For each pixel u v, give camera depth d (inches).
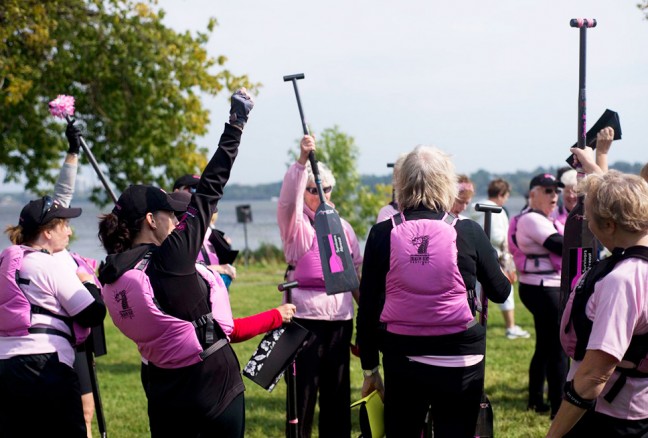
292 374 165.2
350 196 971.9
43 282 150.3
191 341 124.3
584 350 111.6
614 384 110.6
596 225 112.0
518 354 333.1
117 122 774.5
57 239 158.4
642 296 105.7
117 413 256.8
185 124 787.4
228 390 128.3
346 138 964.6
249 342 383.9
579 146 155.9
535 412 241.6
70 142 176.1
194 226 125.3
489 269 139.8
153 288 124.0
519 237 238.4
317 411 254.1
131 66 775.7
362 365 151.3
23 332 149.1
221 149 128.1
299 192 177.9
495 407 248.8
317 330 183.6
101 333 181.5
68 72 741.9
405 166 142.2
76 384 154.0
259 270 890.1
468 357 136.7
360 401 147.9
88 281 164.7
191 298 125.0
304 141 163.9
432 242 134.8
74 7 751.7
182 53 778.2
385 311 140.0
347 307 187.5
